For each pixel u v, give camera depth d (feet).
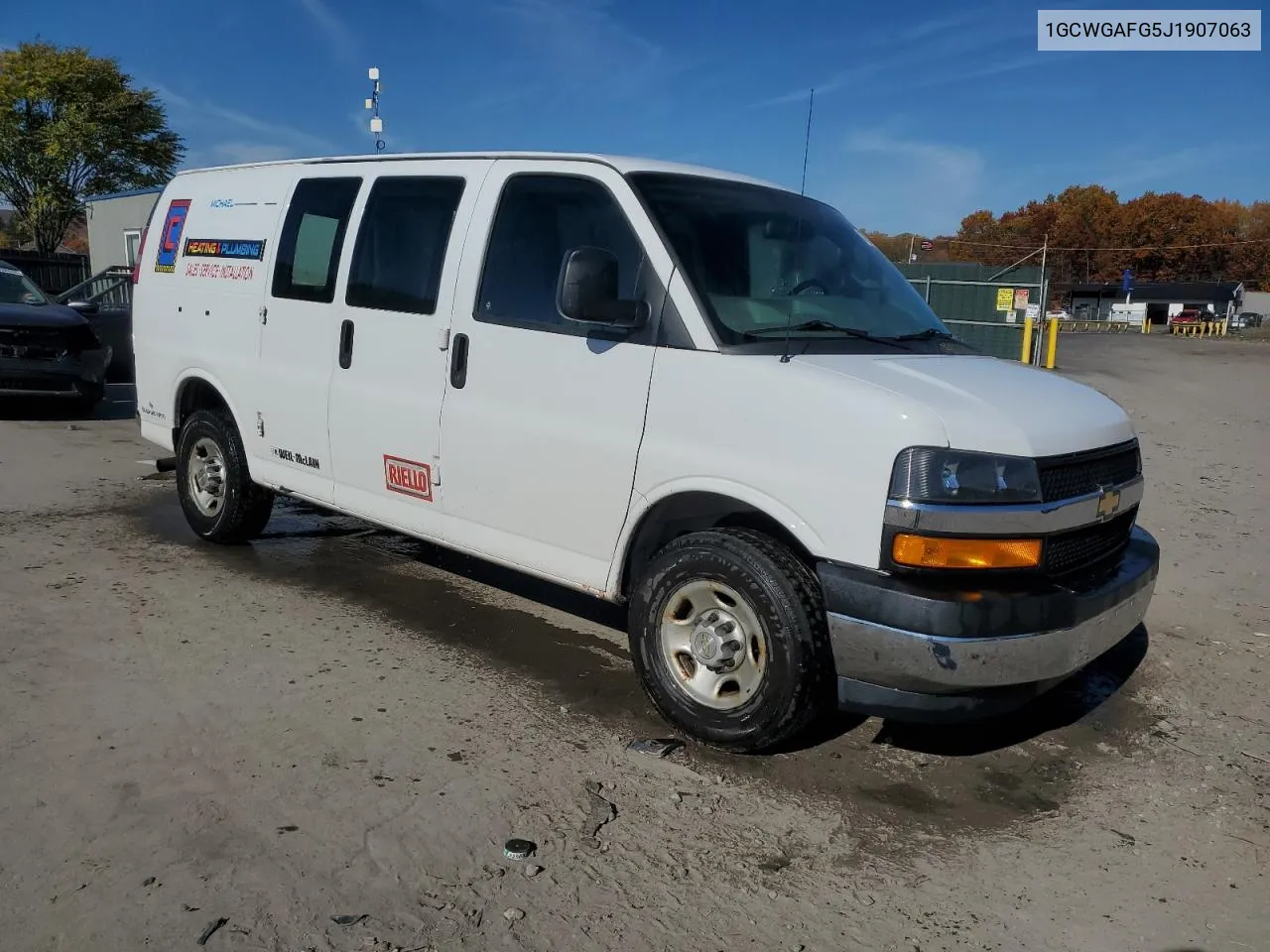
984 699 11.14
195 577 18.43
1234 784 12.36
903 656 10.83
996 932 9.32
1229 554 23.22
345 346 16.56
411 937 8.77
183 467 20.51
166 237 20.97
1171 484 31.65
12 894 9.04
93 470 27.58
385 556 20.38
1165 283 346.74
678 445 12.40
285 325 17.70
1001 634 10.78
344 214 16.88
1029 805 11.69
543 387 13.74
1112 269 357.20
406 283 15.66
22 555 19.19
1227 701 14.89
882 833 10.92
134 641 15.17
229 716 12.80
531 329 13.88
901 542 10.78
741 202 14.26
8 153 112.37
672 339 12.54
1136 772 12.62
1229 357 108.68
